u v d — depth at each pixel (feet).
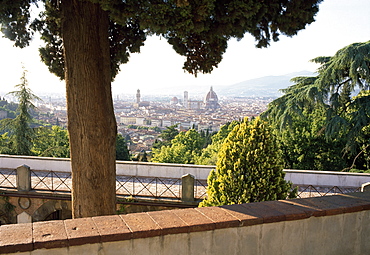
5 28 21.08
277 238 9.08
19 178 33.68
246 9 16.22
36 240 7.30
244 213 9.07
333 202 10.08
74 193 17.58
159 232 7.99
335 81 47.37
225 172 19.97
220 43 20.18
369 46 44.73
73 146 17.24
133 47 21.77
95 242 7.61
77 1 16.57
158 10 14.97
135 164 39.91
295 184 38.01
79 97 16.84
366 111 45.83
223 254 8.63
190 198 31.89
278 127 50.29
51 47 22.80
